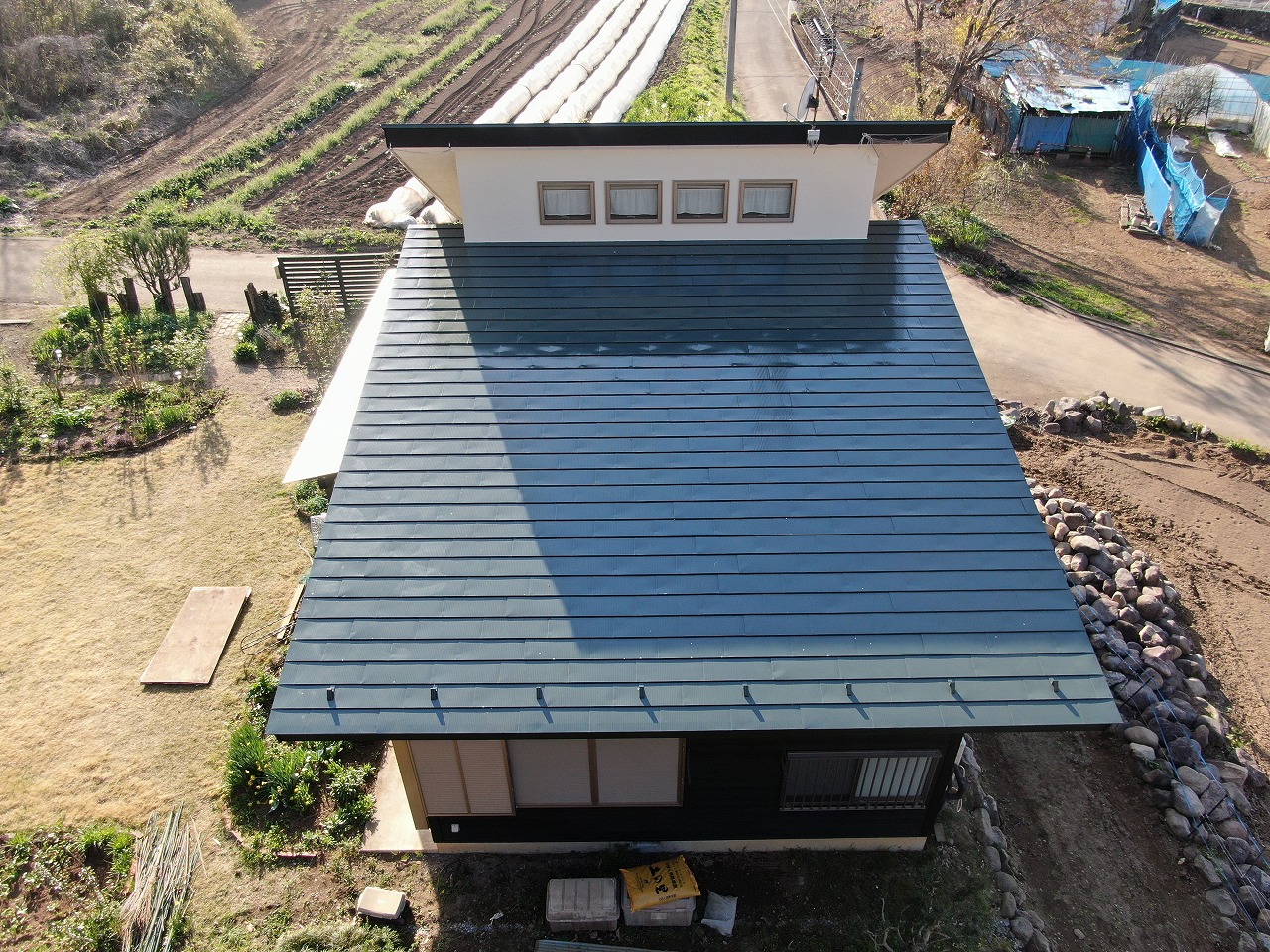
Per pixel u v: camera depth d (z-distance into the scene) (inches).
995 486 487.8
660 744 452.8
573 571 446.3
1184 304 1218.6
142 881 479.2
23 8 1526.8
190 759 560.7
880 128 582.2
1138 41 2027.6
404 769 457.7
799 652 418.3
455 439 506.0
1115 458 895.7
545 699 401.1
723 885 490.6
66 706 594.2
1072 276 1284.4
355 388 743.7
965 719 397.7
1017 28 1369.3
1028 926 482.9
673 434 509.7
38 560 712.4
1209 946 492.7
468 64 1711.4
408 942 461.7
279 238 1218.0
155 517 760.3
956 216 1321.4
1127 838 545.0
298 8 1974.7
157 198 1302.9
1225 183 1603.1
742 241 633.6
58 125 1421.0
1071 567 711.1
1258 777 586.9
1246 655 684.7
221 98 1598.2
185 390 910.4
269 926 468.4
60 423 852.6
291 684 404.2
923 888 490.9
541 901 479.2
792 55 1910.7
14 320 1013.2
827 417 520.7
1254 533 803.4
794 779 467.5
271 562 715.4
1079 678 411.5
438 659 413.4
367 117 1513.3
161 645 638.5
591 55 1658.5
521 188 604.1
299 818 523.2
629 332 568.7
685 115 1470.2
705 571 446.6
